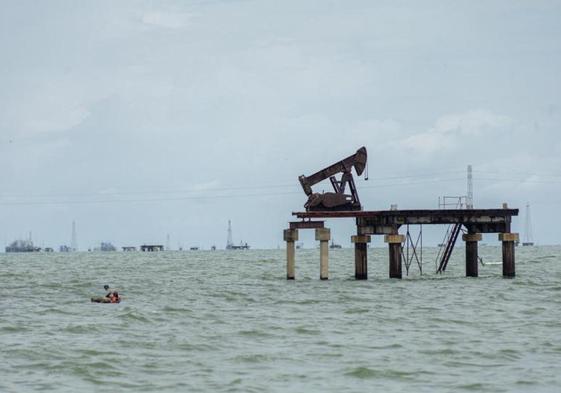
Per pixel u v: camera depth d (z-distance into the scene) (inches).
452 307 6722.4
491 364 4399.6
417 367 4323.3
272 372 4202.8
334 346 4891.7
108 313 6417.3
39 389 3873.0
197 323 5826.8
